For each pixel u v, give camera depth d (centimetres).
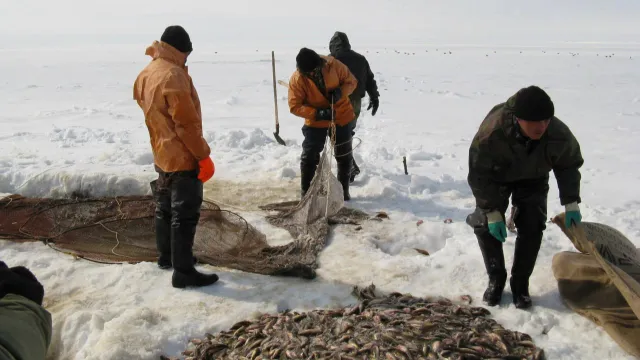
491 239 423
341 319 394
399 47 5894
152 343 383
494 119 385
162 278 482
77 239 564
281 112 1497
